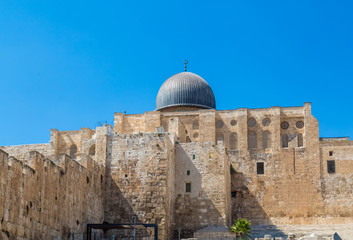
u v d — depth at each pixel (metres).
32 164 51.62
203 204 70.06
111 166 69.38
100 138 70.50
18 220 47.28
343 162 77.69
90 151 75.75
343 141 78.38
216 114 82.50
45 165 54.09
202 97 88.31
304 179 78.00
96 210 65.88
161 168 67.81
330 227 72.38
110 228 63.09
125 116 83.56
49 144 83.44
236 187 78.56
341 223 75.50
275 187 78.25
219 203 69.75
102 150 70.06
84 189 62.91
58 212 55.91
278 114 80.69
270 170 79.00
